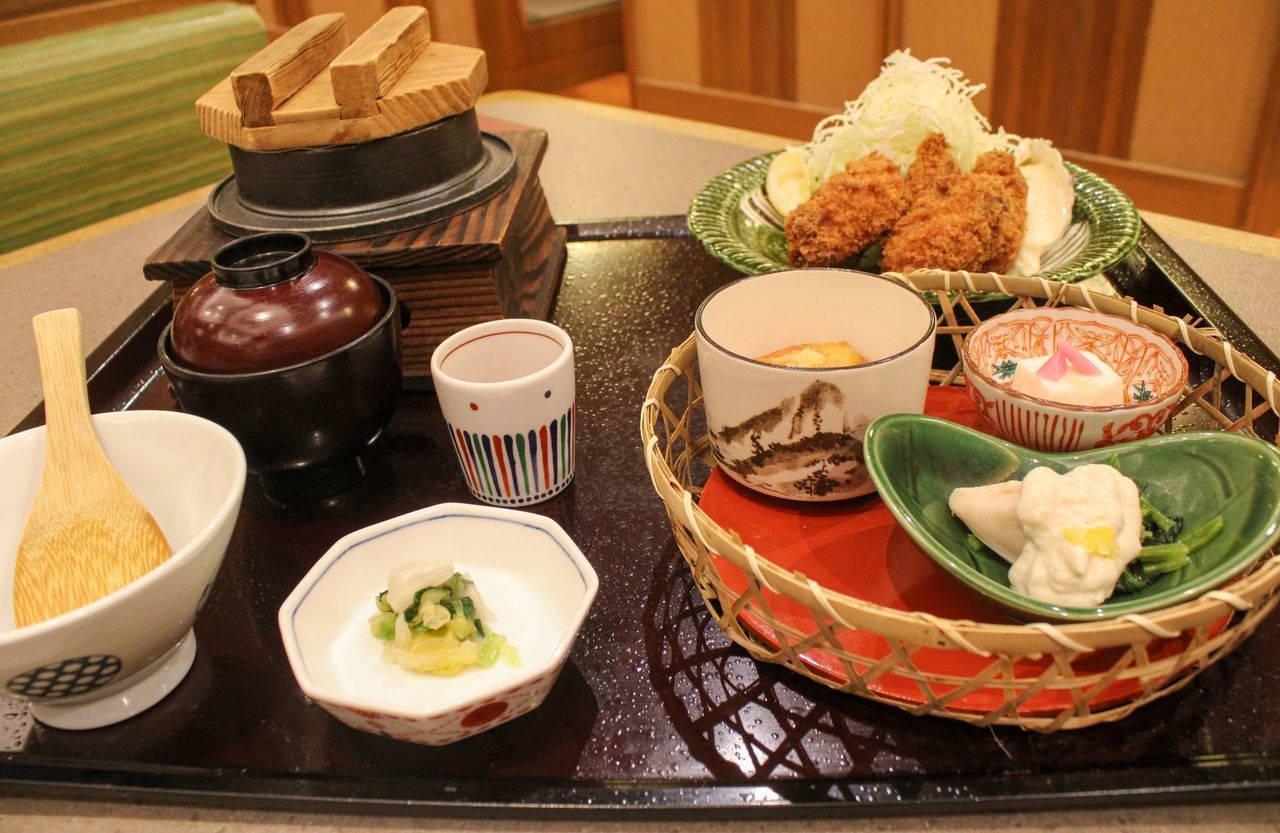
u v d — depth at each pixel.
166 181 1.72
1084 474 0.58
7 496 0.65
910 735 0.56
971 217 0.97
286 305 0.71
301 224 0.90
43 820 0.56
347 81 0.85
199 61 1.71
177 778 0.57
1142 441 0.63
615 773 0.55
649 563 0.71
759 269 0.95
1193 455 0.61
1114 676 0.49
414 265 0.87
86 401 0.67
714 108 3.06
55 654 0.52
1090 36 2.16
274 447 0.73
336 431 0.75
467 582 0.64
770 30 2.77
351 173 0.89
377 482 0.83
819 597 0.49
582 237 1.22
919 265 0.96
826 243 1.02
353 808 0.54
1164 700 0.56
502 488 0.77
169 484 0.68
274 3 3.20
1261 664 0.58
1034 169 1.13
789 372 0.63
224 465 0.64
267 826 0.55
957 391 0.84
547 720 0.58
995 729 0.55
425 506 0.80
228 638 0.67
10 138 1.52
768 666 0.61
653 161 1.49
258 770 0.57
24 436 0.66
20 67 1.53
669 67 3.14
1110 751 0.54
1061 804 0.52
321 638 0.62
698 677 0.61
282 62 0.89
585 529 0.75
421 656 0.59
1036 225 1.07
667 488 0.58
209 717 0.61
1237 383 0.82
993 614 0.60
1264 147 2.03
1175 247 1.13
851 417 0.65
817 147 1.21
